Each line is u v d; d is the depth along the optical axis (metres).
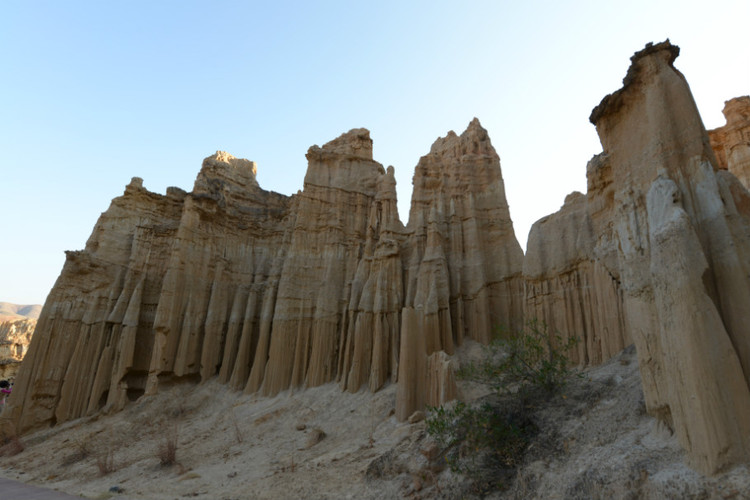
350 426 25.06
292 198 51.06
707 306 9.58
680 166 11.38
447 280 32.16
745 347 9.52
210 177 51.28
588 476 11.00
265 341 38.50
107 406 37.00
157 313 40.22
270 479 19.19
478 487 13.62
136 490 20.64
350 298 35.88
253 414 31.56
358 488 16.59
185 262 43.19
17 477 26.84
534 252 25.97
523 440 14.48
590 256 22.39
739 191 10.92
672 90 12.08
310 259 39.56
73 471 26.44
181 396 38.25
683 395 9.54
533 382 17.36
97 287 42.12
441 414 16.83
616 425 12.69
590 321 21.66
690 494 8.69
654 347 11.20
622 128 13.38
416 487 15.12
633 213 12.38
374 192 42.81
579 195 25.11
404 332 24.52
